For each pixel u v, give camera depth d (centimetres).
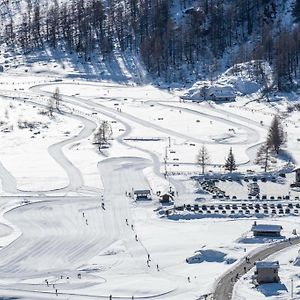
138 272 17400
